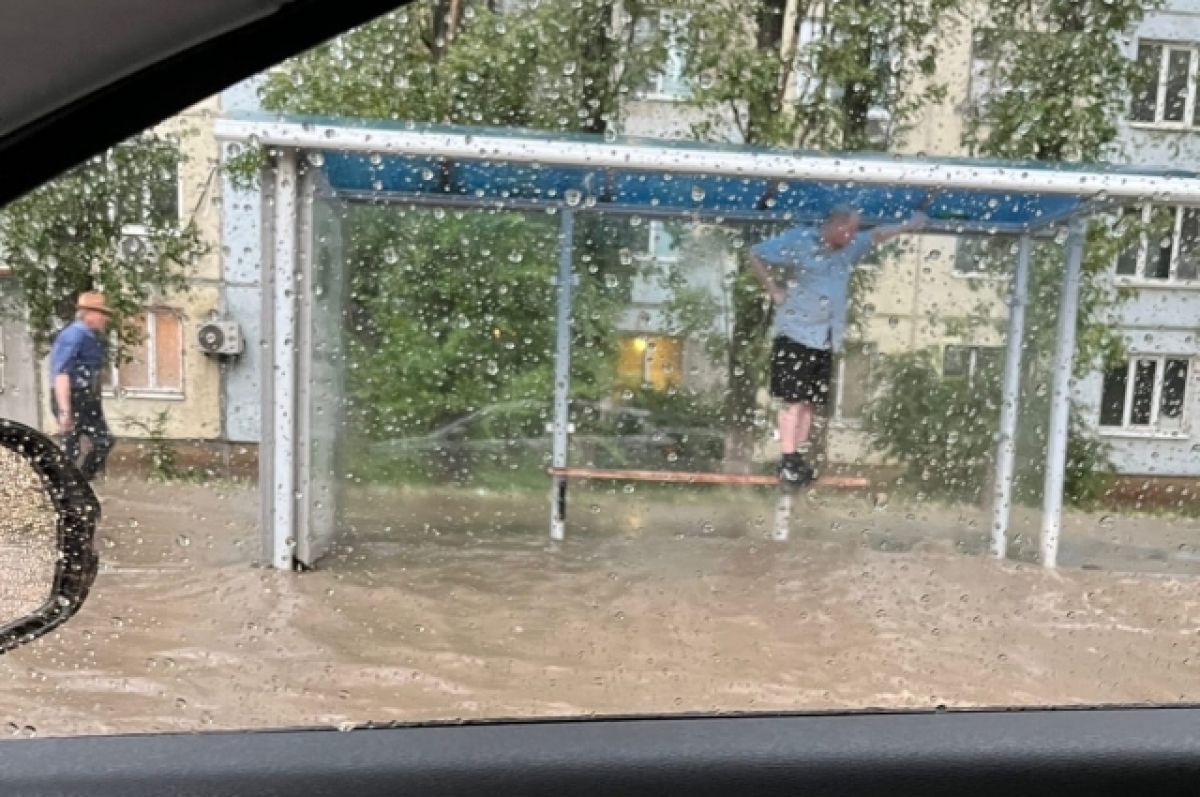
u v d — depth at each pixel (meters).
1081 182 3.85
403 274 5.08
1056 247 4.70
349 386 5.00
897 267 5.02
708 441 5.29
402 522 4.37
